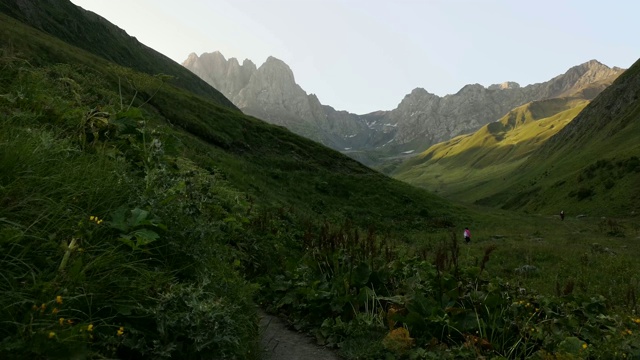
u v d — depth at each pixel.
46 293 2.95
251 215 11.98
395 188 53.00
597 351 5.44
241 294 5.43
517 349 5.84
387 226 40.59
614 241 34.03
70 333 2.73
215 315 3.80
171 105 50.03
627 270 17.52
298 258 10.05
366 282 7.36
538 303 7.13
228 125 55.19
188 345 3.75
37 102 6.54
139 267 4.01
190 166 10.49
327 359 5.61
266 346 5.71
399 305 6.75
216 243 6.55
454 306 6.68
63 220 3.77
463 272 7.75
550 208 85.31
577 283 15.20
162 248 4.67
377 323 6.42
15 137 4.41
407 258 9.02
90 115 6.57
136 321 3.62
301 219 18.23
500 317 6.30
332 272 8.05
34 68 8.66
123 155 6.39
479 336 5.91
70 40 98.88
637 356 5.29
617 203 67.38
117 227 3.99
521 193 118.88
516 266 20.00
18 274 3.12
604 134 120.25
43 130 5.26
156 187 5.41
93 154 5.82
